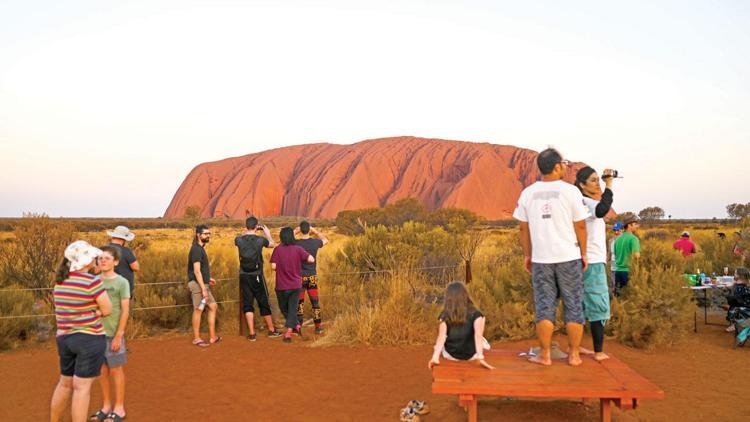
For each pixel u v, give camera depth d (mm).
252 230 9422
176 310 10352
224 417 5477
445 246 15445
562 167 5000
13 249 11312
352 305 11047
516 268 10070
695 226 50062
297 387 6473
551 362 5094
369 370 7203
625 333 8266
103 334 4848
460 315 5047
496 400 5609
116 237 7836
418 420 5238
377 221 43625
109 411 5465
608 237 11609
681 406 5527
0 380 6930
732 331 9188
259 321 10406
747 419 5168
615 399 4516
